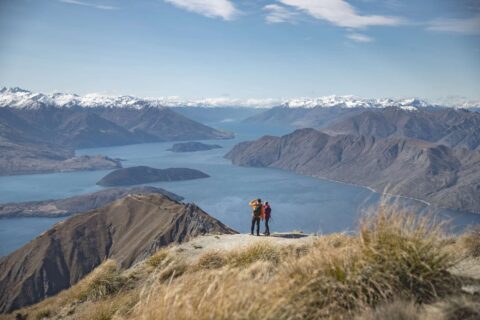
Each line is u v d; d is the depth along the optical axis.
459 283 6.05
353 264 6.18
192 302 5.56
